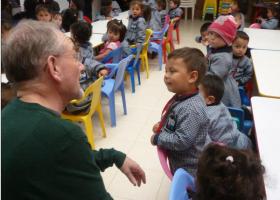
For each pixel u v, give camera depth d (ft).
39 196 2.47
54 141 2.50
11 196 2.46
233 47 9.20
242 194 2.87
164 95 12.75
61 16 14.34
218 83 5.96
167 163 5.13
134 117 10.85
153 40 15.97
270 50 10.40
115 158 4.29
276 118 5.47
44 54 2.69
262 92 6.72
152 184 7.49
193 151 5.13
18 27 2.84
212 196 2.96
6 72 2.80
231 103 7.86
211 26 7.89
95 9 22.99
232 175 2.92
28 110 2.63
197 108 4.95
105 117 10.82
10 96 3.63
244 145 5.82
